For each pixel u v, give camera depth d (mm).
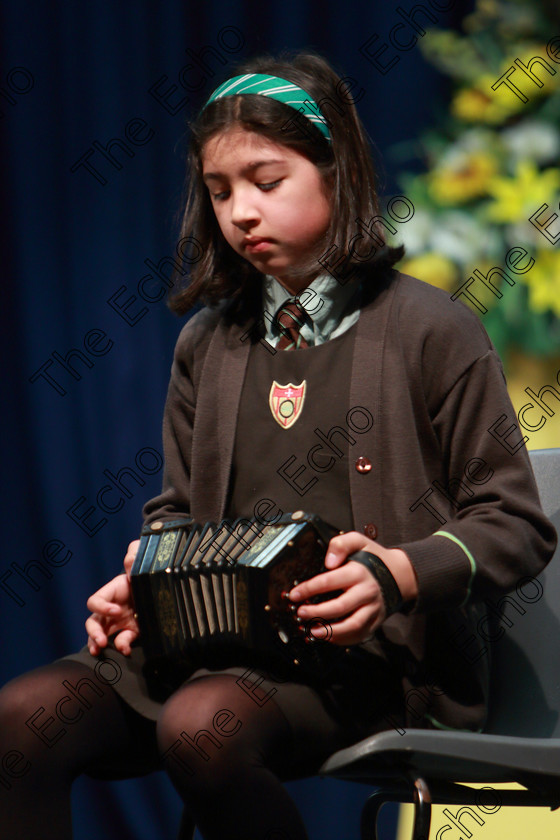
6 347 9133
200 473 4500
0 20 8992
